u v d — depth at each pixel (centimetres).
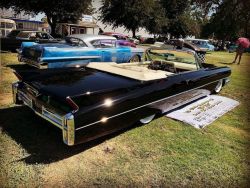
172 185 253
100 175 256
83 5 1992
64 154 286
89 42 666
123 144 320
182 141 342
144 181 254
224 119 439
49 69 377
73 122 261
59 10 1920
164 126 386
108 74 370
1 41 1011
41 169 256
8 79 573
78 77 339
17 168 254
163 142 334
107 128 299
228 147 337
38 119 366
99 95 288
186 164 288
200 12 3709
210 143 343
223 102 532
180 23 3588
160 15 3077
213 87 559
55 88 293
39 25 3366
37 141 308
